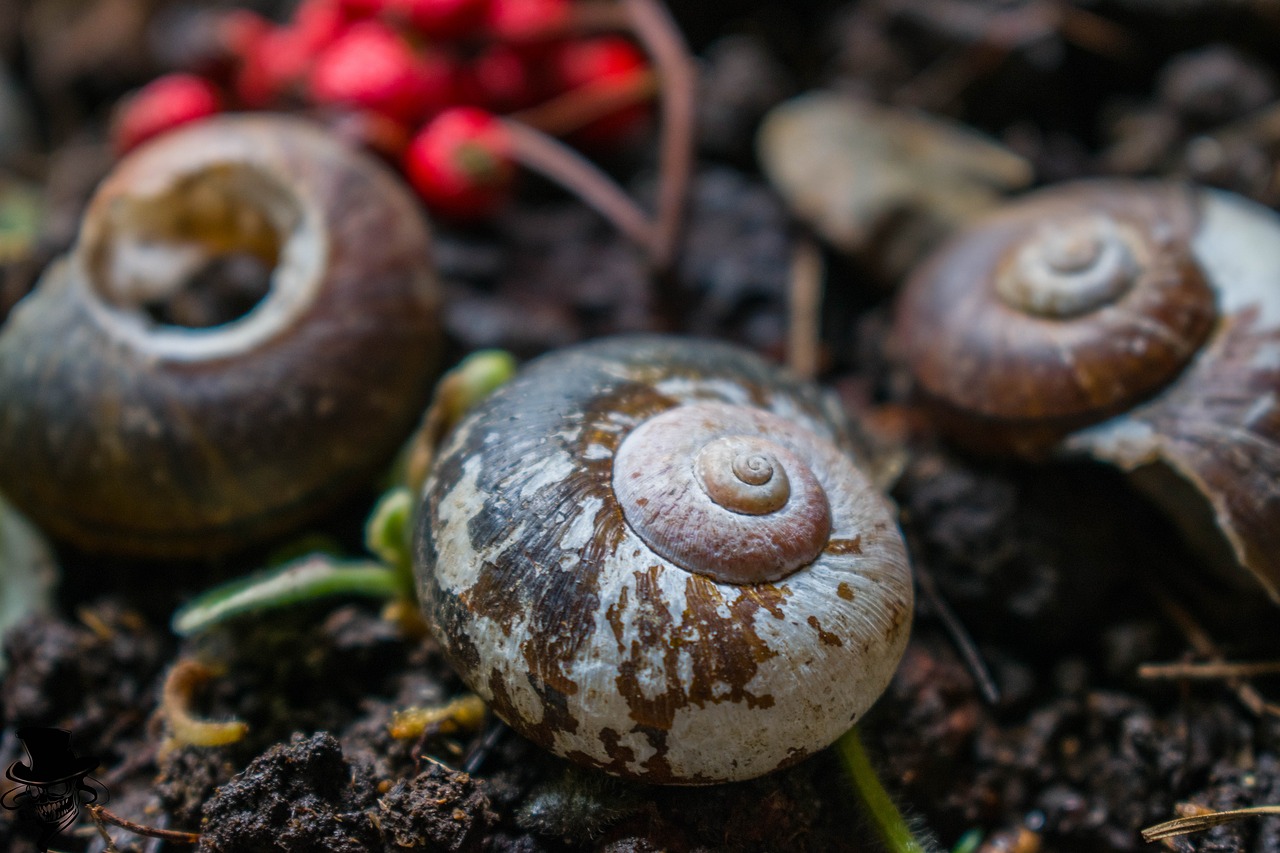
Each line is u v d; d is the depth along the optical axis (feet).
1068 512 0.40
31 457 0.38
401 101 0.44
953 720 0.38
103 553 0.40
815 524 0.33
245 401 0.38
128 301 0.39
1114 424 0.38
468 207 0.45
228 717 0.37
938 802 0.37
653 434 0.33
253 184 0.40
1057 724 0.39
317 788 0.35
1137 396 0.38
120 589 0.40
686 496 0.32
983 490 0.41
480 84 0.46
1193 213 0.40
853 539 0.33
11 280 0.44
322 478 0.39
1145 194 0.41
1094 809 0.38
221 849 0.34
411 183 0.46
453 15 0.45
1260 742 0.38
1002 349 0.39
